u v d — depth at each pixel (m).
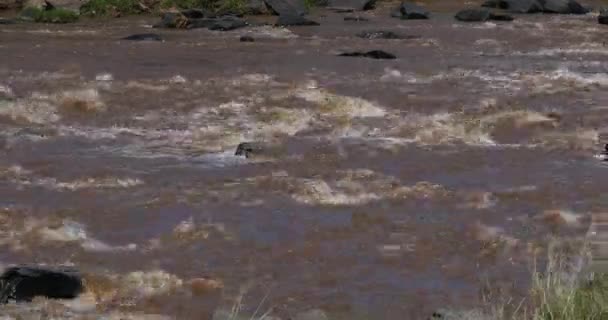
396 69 57.44
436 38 72.31
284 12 87.62
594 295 19.81
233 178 34.25
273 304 22.75
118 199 31.61
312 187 32.62
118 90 49.84
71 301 22.66
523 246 26.88
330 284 24.12
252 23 82.06
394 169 35.75
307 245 27.11
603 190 33.09
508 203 31.48
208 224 28.89
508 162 37.06
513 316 20.30
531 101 48.22
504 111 45.59
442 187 33.09
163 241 27.50
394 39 71.81
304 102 47.31
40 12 82.44
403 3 88.00
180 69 56.62
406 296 23.27
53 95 48.00
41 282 22.80
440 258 26.02
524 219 29.66
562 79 54.34
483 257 26.08
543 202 31.58
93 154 37.88
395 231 28.39
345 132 41.75
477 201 31.56
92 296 23.02
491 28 78.38
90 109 45.81
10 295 22.45
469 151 38.75
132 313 22.08
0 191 32.34
